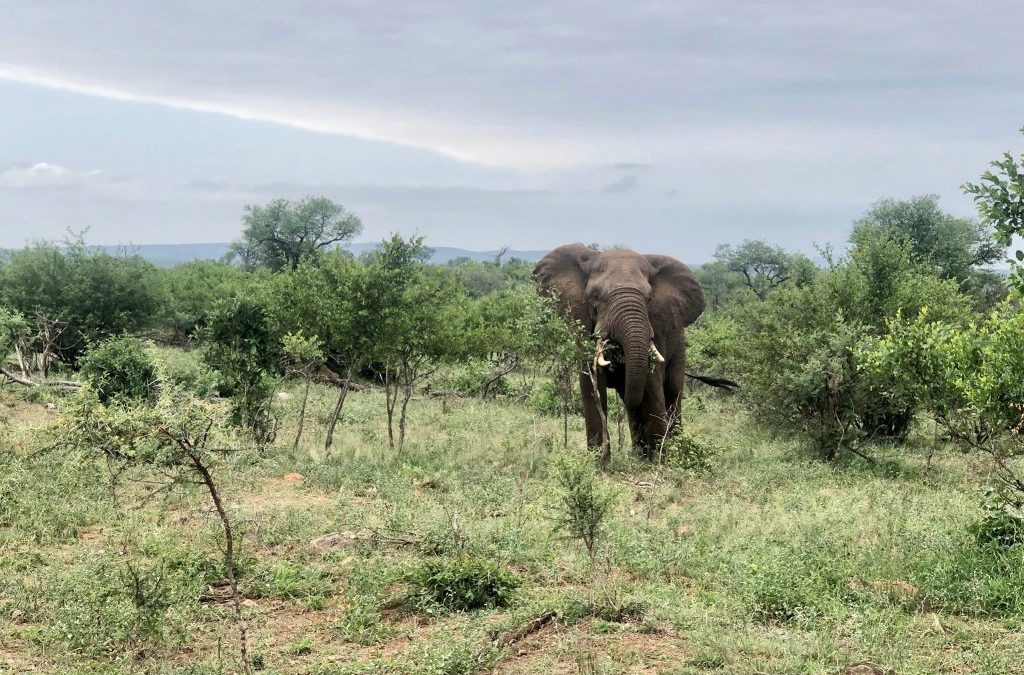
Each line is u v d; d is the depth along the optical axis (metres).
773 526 10.29
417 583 8.07
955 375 9.11
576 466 8.38
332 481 12.85
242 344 15.48
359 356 15.76
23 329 21.75
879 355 9.58
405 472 13.55
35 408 18.25
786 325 19.36
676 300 15.62
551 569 8.88
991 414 8.71
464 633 7.17
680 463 13.84
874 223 37.34
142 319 26.19
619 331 14.54
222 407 6.36
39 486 11.46
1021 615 7.21
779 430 16.45
